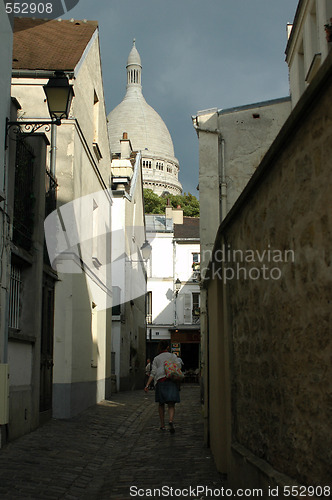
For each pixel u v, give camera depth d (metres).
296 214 3.64
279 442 4.05
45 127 13.45
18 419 8.97
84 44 15.50
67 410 12.29
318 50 12.06
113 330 24.06
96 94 17.09
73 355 12.91
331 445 3.01
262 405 4.61
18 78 13.89
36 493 5.82
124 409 14.82
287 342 3.87
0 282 8.10
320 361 3.20
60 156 13.46
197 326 43.25
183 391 24.67
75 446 8.71
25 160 10.07
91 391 15.31
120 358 24.00
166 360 10.45
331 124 3.02
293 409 3.71
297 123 3.48
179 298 44.53
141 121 127.25
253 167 16.02
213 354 7.55
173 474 6.69
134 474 6.81
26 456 7.52
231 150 16.12
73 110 13.86
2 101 8.46
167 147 127.31
